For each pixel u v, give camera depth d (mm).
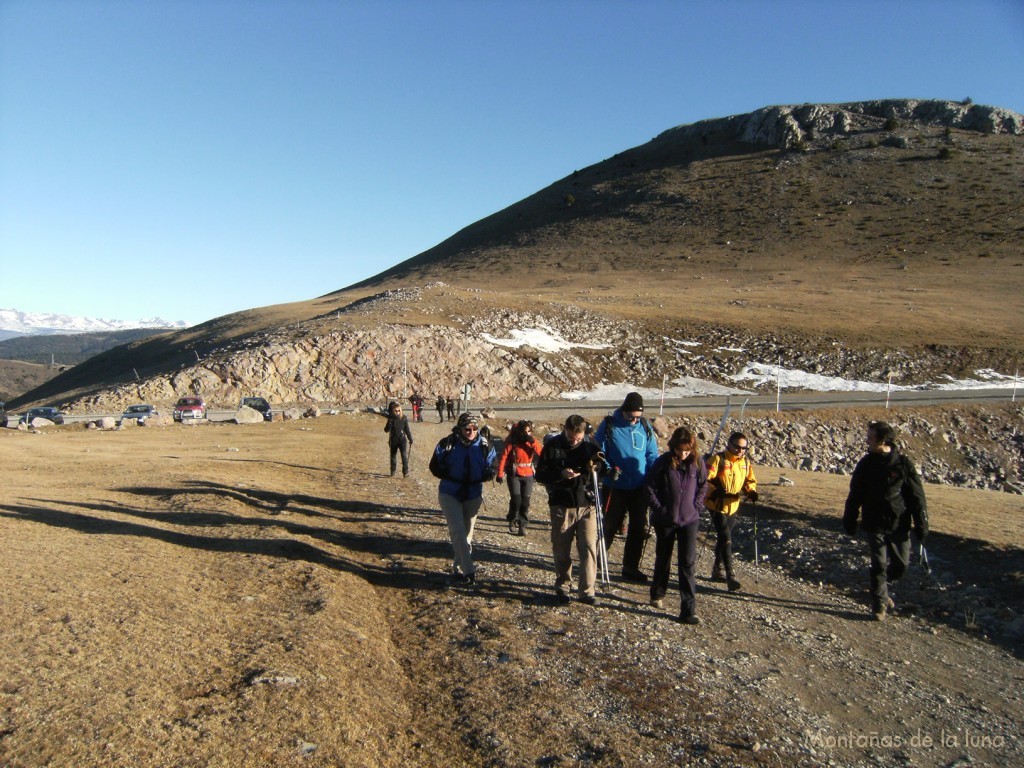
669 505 6723
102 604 5730
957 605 8086
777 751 4230
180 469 15781
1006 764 4410
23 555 7102
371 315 64875
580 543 6949
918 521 7469
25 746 3521
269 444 24547
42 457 18266
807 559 10219
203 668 4707
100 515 9812
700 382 58688
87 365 92562
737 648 6188
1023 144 132125
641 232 124125
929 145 135625
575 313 69938
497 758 3969
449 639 5883
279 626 5633
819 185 126750
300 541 8828
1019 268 87812
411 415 43906
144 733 3773
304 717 4160
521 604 6934
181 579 6719
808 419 42625
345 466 18219
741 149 153750
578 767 3908
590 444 6945
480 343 59406
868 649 6590
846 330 65812
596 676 5207
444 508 7371
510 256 125938
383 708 4539
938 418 43531
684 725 4496
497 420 39938
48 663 4488
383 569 8109
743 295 81562
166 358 73125
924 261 94188
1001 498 15102
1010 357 59344
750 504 13562
